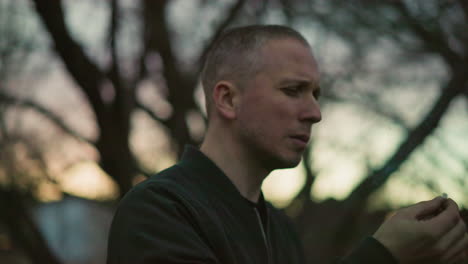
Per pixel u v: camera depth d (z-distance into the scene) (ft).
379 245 3.96
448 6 14.92
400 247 3.94
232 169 4.77
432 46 15.16
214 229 4.44
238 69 4.74
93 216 27.12
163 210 4.36
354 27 16.80
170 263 4.16
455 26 14.84
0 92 17.97
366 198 13.97
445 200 4.15
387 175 6.47
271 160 4.69
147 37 15.96
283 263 5.32
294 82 4.62
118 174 15.26
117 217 4.52
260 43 4.70
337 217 14.40
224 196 4.68
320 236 14.52
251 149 4.72
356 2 16.25
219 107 4.78
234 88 4.75
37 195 18.90
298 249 5.71
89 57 14.14
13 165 17.78
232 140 4.77
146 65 16.15
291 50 4.68
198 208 4.47
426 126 10.07
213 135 4.87
